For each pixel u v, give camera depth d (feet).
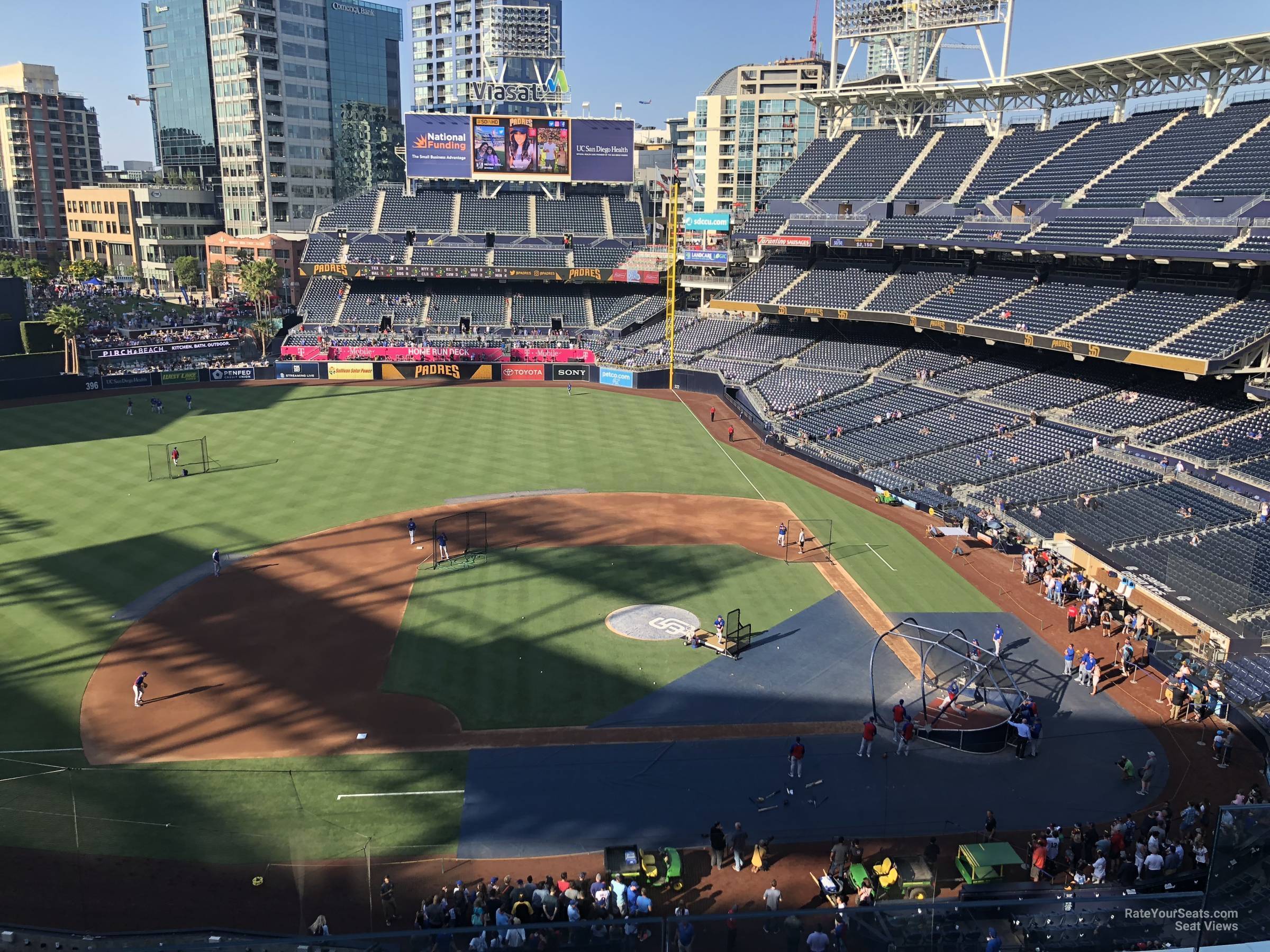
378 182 602.03
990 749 100.48
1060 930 61.77
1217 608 123.44
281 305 448.24
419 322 344.69
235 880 78.74
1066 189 225.76
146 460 206.49
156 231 538.06
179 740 99.14
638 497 190.60
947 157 273.33
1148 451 175.22
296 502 179.52
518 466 209.87
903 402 237.66
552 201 378.12
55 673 112.68
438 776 94.27
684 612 134.72
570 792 92.27
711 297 348.18
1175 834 85.46
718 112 488.02
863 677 116.78
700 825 87.81
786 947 63.77
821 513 183.62
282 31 524.93
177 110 590.96
